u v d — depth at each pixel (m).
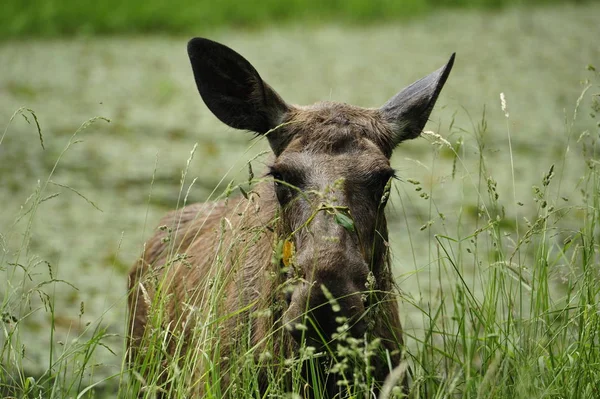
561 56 34.88
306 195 7.27
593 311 7.45
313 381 6.99
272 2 40.44
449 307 12.41
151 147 21.91
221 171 20.03
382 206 7.59
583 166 20.41
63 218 16.91
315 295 6.71
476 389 7.23
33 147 21.47
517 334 8.00
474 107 26.05
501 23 42.53
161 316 7.43
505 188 18.59
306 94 26.50
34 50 33.53
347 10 41.94
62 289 13.78
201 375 7.25
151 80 29.25
